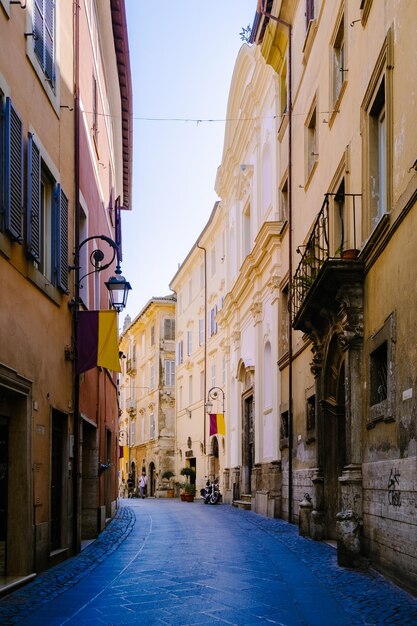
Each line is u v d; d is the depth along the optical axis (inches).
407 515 355.9
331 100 613.3
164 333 2299.5
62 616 312.3
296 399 807.1
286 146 904.9
